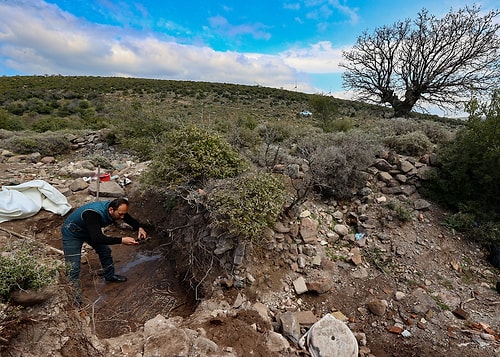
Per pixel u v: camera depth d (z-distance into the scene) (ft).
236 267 11.16
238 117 34.81
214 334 8.46
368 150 17.60
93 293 11.98
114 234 16.22
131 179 21.04
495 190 14.98
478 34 40.98
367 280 12.07
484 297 11.55
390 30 46.01
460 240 14.15
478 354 9.16
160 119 31.99
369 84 50.31
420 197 16.49
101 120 51.78
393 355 9.21
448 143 18.15
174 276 13.20
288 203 13.96
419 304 11.01
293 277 11.75
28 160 27.27
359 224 14.80
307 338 9.02
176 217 15.15
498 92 15.52
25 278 7.70
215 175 13.47
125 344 8.03
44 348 7.14
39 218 16.10
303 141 21.93
